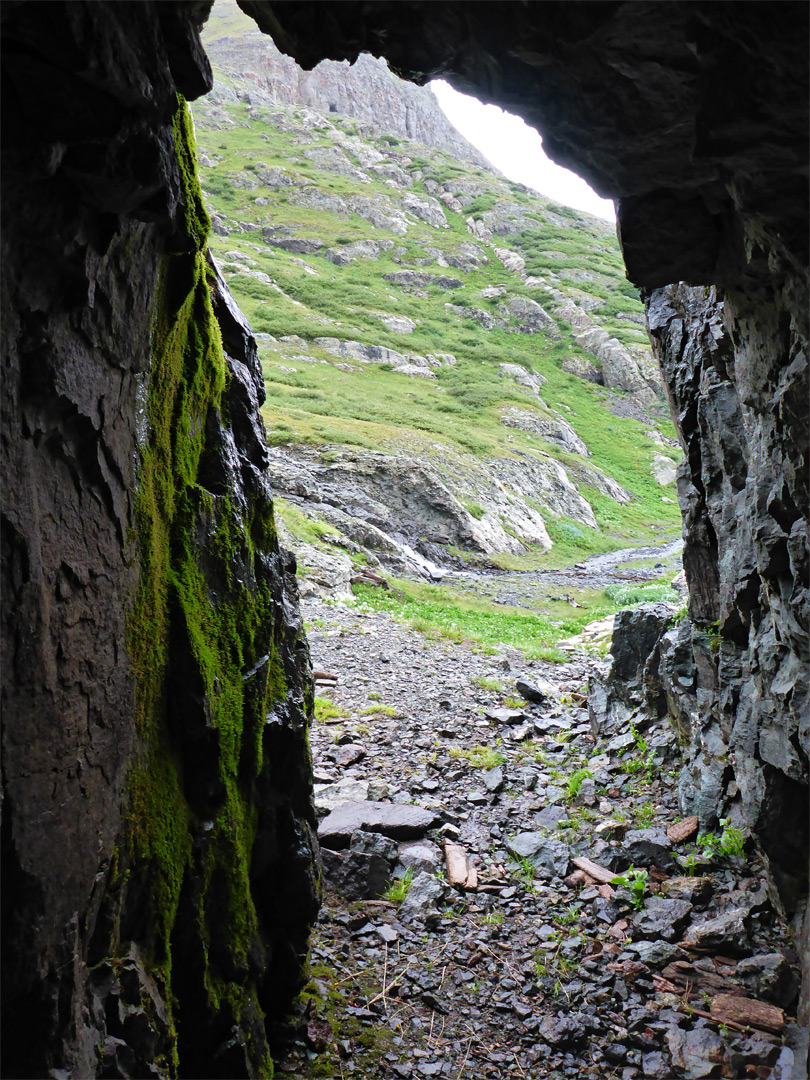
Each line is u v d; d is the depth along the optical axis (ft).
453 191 288.30
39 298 7.06
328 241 224.53
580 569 88.53
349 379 139.95
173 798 10.35
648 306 23.77
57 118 6.71
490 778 26.07
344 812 22.31
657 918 17.80
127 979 8.65
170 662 10.53
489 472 106.52
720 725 21.79
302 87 366.43
